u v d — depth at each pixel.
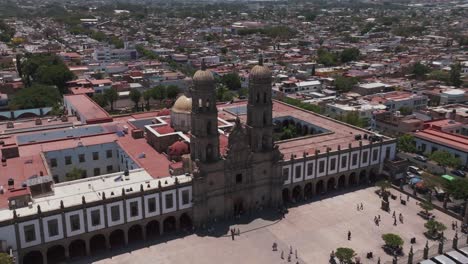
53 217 89.25
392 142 136.00
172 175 107.44
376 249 98.69
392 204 119.94
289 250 98.31
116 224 96.75
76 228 92.38
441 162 139.75
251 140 112.00
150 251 97.25
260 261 94.06
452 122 170.38
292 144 132.75
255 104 109.19
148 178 105.94
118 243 100.38
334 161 126.56
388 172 134.75
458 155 145.00
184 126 131.88
